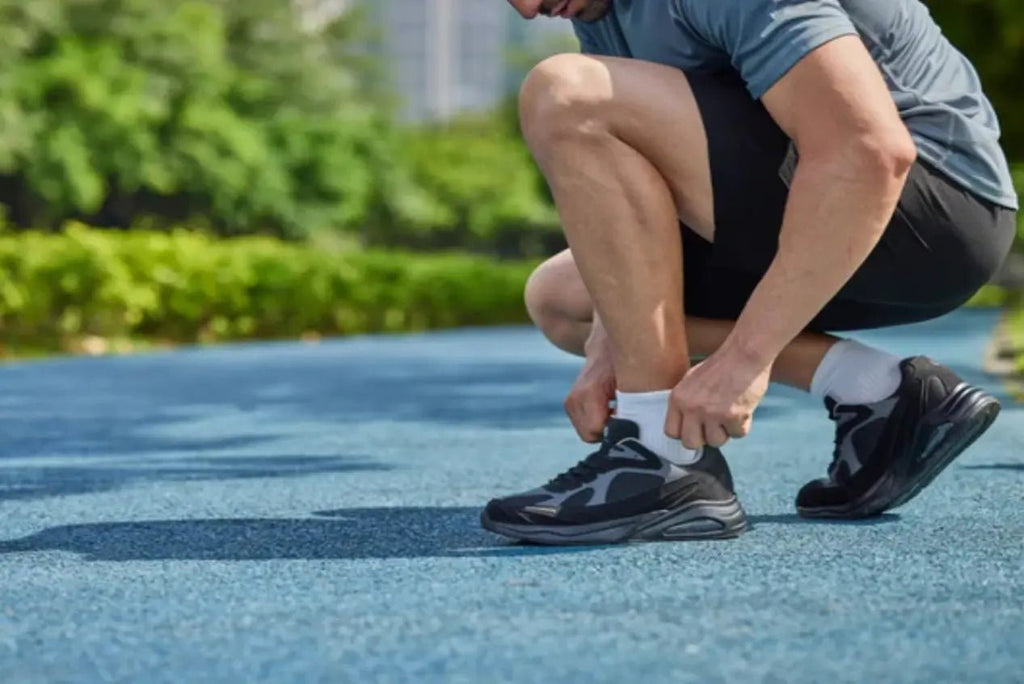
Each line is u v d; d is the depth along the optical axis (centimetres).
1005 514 397
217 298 2127
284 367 1378
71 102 3491
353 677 228
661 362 346
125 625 271
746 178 334
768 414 811
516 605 280
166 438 723
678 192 339
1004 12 2816
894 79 345
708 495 353
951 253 350
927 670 226
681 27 341
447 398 988
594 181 335
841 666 229
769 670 227
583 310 398
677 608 274
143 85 3572
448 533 378
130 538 379
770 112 327
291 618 273
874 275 349
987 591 288
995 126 359
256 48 4328
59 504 461
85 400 989
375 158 4628
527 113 339
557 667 231
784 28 321
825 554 332
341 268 2377
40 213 3728
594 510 348
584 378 387
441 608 279
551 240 6738
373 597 291
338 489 500
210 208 4031
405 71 15500
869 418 379
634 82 334
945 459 377
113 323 2017
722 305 362
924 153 342
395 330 2545
